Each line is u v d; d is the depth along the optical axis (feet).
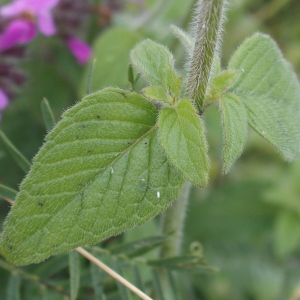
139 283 0.60
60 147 0.50
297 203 0.84
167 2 0.86
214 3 0.51
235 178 0.96
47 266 0.61
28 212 0.49
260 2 1.14
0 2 0.79
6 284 0.68
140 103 0.51
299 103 0.56
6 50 0.73
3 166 0.73
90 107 0.50
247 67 0.56
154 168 0.50
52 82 0.83
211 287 0.84
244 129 0.51
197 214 0.87
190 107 0.50
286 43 1.15
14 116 0.80
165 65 0.53
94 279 0.58
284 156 0.53
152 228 0.70
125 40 0.75
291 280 0.86
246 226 0.86
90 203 0.50
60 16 0.81
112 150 0.50
